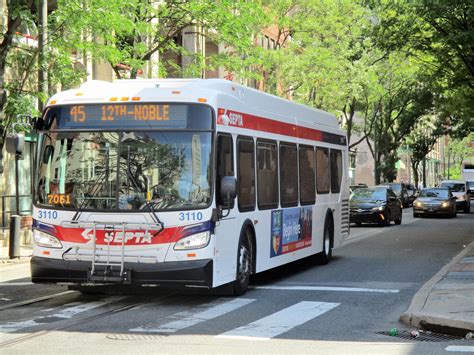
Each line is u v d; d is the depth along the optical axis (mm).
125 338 9188
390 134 70000
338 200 19641
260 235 13750
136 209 11383
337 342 9055
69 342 8930
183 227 11328
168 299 12555
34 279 11773
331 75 41375
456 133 68000
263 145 14039
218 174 11633
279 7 39406
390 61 52656
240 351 8438
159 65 28312
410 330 9961
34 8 24000
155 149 11531
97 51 22203
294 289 13930
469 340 9328
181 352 8359
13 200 26516
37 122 11953
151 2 26516
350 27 42938
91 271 11445
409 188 65375
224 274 12008
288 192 15531
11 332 9594
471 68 29922
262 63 38281
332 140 19297
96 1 20250
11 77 24016
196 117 11578
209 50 43219
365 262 18984
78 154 11711
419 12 25797
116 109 11695
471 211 55719
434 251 22016
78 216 11531
